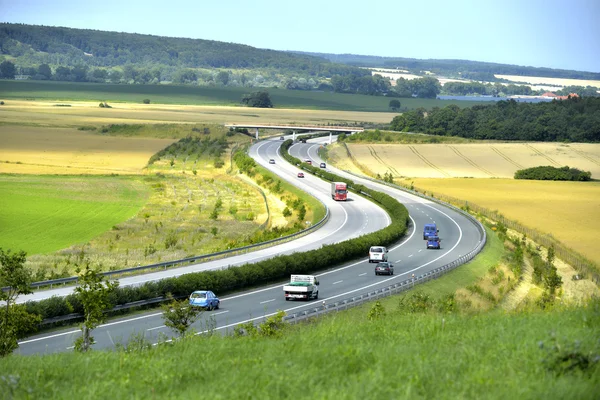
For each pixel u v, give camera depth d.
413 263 134.88
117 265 119.56
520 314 43.53
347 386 24.52
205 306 87.56
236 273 104.19
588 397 22.59
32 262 121.50
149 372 29.58
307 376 25.97
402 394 23.12
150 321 79.81
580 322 35.06
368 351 29.83
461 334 34.41
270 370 27.36
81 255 123.94
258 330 59.69
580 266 139.00
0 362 36.47
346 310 82.69
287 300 96.69
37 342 68.00
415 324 39.47
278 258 114.88
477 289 108.44
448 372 25.77
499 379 24.55
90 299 59.84
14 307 56.12
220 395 24.23
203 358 32.44
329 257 127.00
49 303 75.31
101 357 34.81
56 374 30.75
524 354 27.38
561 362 25.53
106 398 25.84
